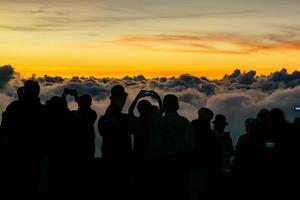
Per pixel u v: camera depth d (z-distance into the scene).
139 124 11.64
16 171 10.12
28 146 10.13
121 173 11.15
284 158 11.02
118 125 11.02
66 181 10.93
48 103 10.66
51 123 10.45
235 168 11.72
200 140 11.65
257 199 11.30
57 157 10.64
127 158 11.16
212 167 11.71
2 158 10.14
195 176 11.38
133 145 11.65
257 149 11.22
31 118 10.16
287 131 11.09
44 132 10.27
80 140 11.05
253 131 11.35
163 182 11.20
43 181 10.32
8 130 10.13
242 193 11.53
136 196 11.34
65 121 10.70
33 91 10.22
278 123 11.14
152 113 11.68
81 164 11.11
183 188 11.23
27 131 10.13
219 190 11.89
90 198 11.20
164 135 11.04
